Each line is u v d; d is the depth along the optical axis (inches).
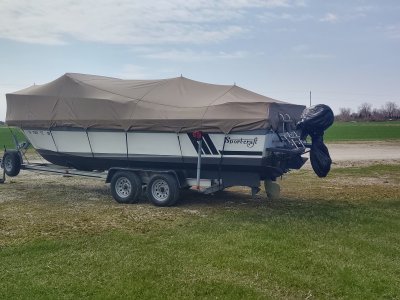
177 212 368.8
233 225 319.9
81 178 565.6
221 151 366.3
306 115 381.7
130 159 409.1
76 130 430.3
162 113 387.5
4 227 309.6
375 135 1731.1
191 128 371.6
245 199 434.6
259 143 350.3
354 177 597.0
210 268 230.5
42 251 255.8
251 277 220.7
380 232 307.1
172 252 255.1
